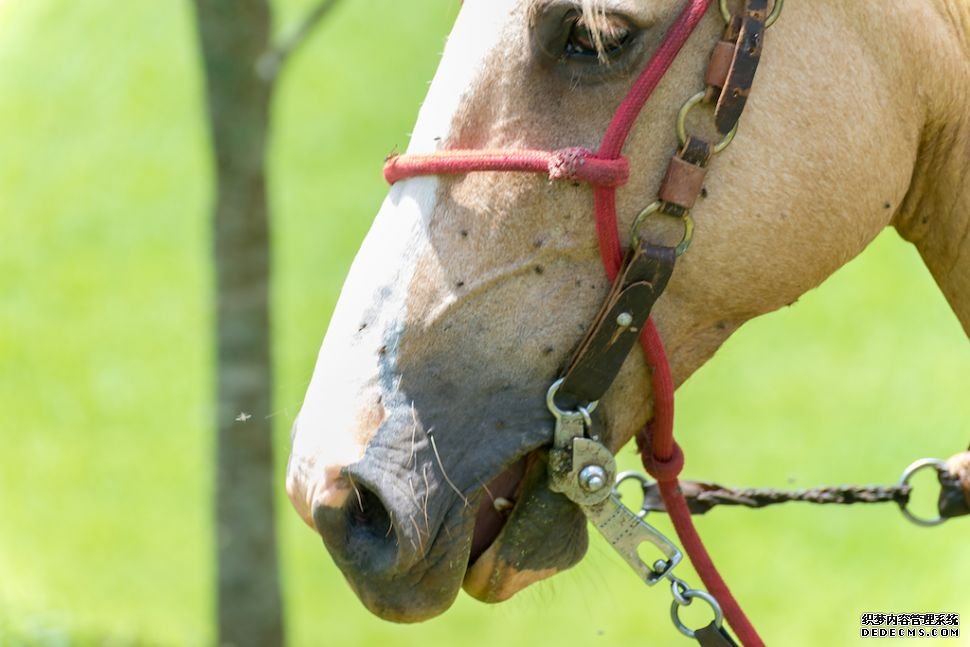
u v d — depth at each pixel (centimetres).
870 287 1912
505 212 376
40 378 1823
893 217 450
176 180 2291
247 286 939
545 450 387
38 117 2484
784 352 1770
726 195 381
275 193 2183
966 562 1327
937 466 463
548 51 371
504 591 394
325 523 372
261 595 973
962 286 441
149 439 1669
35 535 1473
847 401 1633
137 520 1490
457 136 381
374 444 374
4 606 1188
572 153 366
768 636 1236
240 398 951
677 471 408
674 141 375
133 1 2756
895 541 1405
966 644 1118
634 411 398
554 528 392
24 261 2120
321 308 1872
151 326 1927
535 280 379
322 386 384
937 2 409
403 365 378
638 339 386
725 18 373
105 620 1268
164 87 2525
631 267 374
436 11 2692
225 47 891
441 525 376
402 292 380
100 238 2148
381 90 2466
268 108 912
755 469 1480
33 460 1642
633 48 371
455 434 378
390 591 379
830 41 388
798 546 1412
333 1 889
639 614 1314
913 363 1705
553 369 382
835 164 389
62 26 2738
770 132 383
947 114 416
